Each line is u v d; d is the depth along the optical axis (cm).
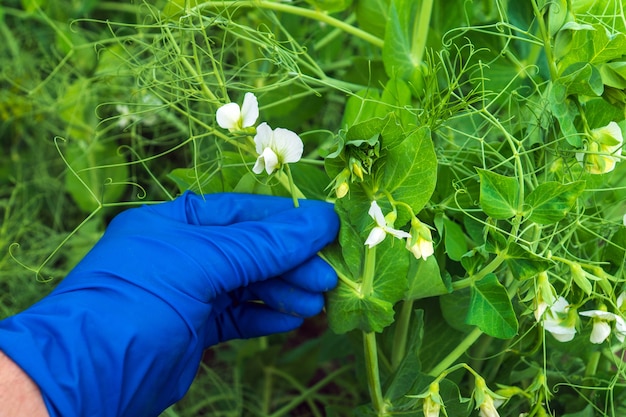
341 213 50
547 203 46
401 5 59
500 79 60
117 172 85
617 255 51
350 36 81
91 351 47
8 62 91
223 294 57
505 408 55
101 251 52
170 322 49
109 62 76
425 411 48
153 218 54
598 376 57
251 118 48
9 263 82
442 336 59
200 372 83
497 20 60
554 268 54
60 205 88
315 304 54
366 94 56
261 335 59
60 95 83
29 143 93
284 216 52
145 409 51
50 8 91
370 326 51
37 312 48
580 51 48
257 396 80
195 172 55
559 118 49
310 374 80
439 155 55
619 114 50
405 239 49
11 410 45
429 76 52
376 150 45
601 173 50
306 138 76
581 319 54
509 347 52
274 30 66
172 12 58
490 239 48
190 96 58
